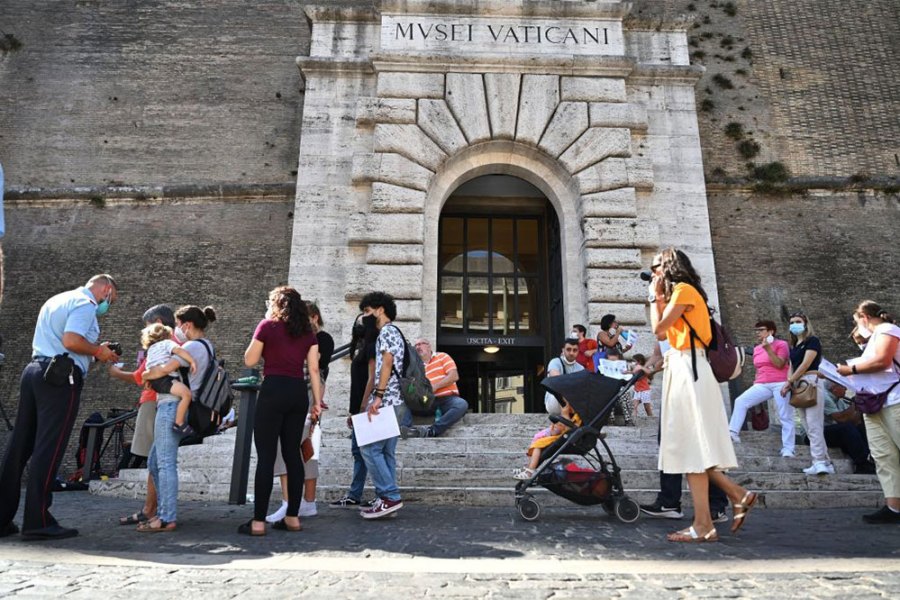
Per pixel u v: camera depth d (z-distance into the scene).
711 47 15.65
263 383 4.94
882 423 5.64
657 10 15.96
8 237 13.66
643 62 13.14
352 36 13.09
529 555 3.92
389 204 11.73
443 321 14.12
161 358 5.13
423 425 9.27
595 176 12.07
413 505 6.54
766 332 8.43
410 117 12.21
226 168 14.23
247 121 14.59
